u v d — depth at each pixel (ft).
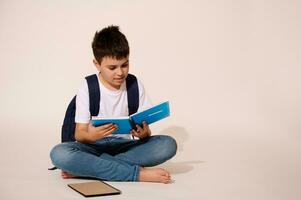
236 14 10.94
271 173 7.22
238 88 10.88
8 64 11.10
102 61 6.50
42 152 8.38
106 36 6.51
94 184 6.38
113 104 6.79
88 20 11.08
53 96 10.94
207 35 11.05
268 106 10.55
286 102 10.49
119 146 6.97
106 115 6.79
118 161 6.70
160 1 11.06
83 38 11.08
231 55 10.99
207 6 11.02
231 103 10.79
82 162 6.46
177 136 9.78
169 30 11.08
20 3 11.06
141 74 11.06
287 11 10.71
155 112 6.31
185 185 6.52
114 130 6.32
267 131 9.98
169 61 11.10
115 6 11.07
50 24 11.07
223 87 10.94
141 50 11.09
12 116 10.55
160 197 5.95
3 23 11.09
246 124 10.32
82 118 6.66
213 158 8.16
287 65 10.69
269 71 10.76
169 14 11.07
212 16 11.02
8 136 9.39
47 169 7.29
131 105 6.90
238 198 6.01
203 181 6.74
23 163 7.62
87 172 6.51
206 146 9.02
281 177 7.00
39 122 10.37
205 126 10.32
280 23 10.75
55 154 6.49
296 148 8.85
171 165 7.69
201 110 10.78
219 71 11.02
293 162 7.88
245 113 10.61
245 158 8.15
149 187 6.37
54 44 11.08
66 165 6.46
